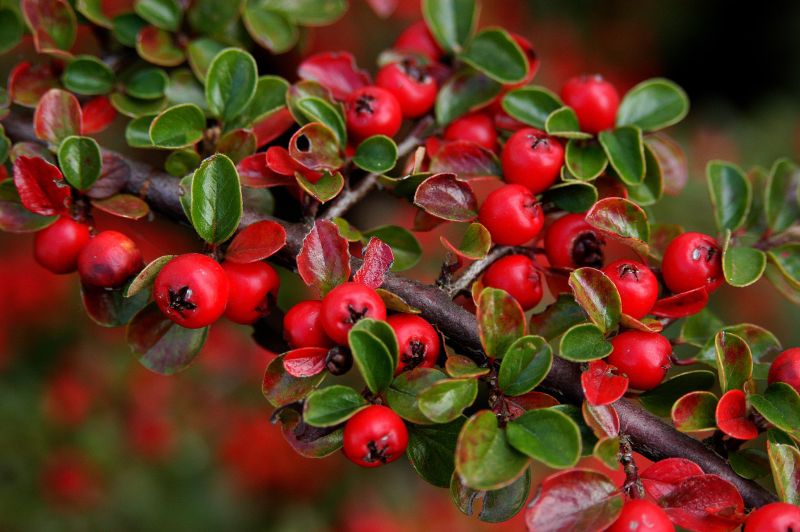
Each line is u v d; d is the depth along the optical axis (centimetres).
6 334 44
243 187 18
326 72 19
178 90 19
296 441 17
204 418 44
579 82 19
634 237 17
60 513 39
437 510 43
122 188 18
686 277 17
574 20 75
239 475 44
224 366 45
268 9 20
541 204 18
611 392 17
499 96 19
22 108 20
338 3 21
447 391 16
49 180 17
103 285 17
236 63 18
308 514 43
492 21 69
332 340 17
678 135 56
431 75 20
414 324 17
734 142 55
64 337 45
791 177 19
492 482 16
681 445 17
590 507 16
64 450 40
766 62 78
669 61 81
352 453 16
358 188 18
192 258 17
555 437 16
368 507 43
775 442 17
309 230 18
